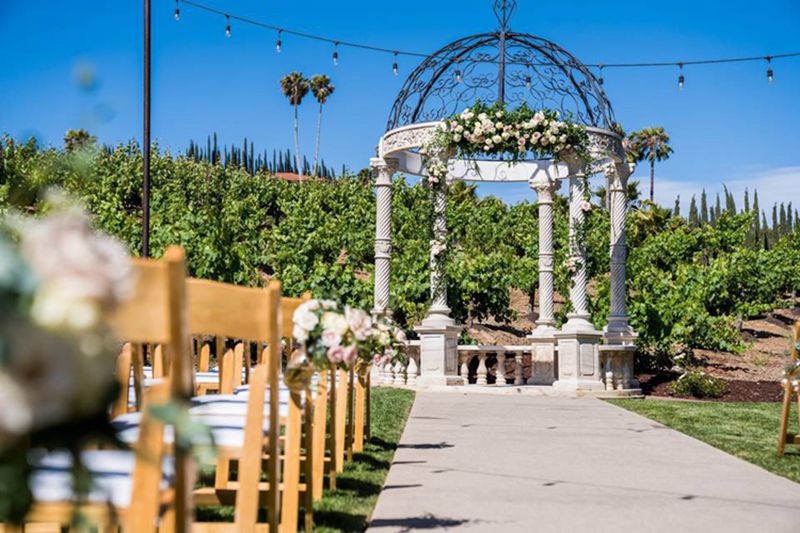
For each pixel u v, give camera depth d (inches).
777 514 168.7
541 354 569.9
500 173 577.6
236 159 3757.4
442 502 179.8
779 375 671.1
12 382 54.9
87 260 56.5
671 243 1154.7
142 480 78.1
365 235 999.6
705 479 211.5
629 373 527.8
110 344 60.1
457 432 311.6
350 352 153.6
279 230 1039.6
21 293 55.5
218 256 645.9
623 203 546.9
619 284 549.0
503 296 803.4
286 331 155.3
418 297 704.4
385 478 211.2
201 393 237.8
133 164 1299.2
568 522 160.1
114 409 156.6
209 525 131.9
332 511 168.2
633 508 174.1
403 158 548.4
